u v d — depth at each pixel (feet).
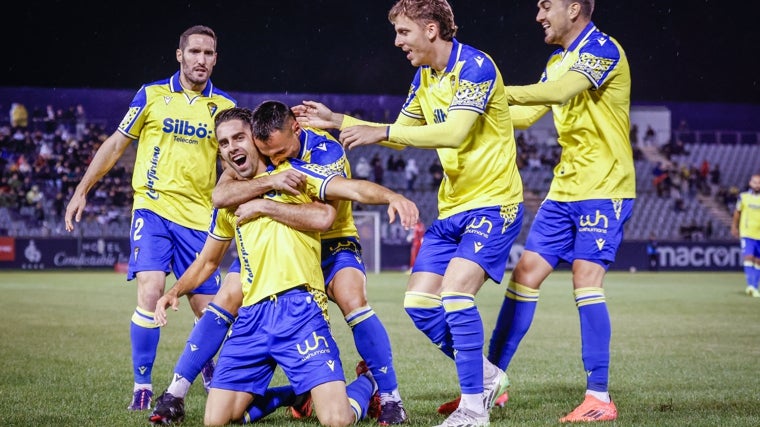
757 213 52.34
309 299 13.79
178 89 18.43
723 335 29.94
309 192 13.89
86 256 88.07
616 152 15.89
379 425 14.11
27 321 34.45
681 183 110.22
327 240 15.29
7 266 86.07
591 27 16.42
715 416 14.83
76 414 15.30
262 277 13.79
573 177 16.12
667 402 16.65
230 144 14.07
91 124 105.81
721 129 120.47
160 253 17.78
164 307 14.47
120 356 23.81
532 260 16.34
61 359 23.16
